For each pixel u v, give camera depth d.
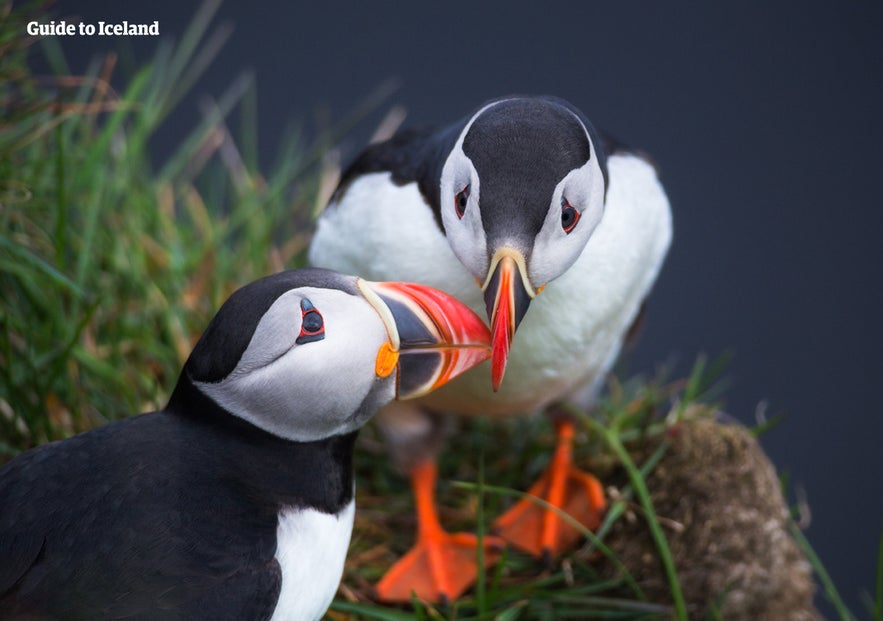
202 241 12.17
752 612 9.43
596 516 9.87
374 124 18.33
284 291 7.03
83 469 7.01
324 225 9.16
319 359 6.99
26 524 6.79
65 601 6.58
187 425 7.27
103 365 10.17
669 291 17.66
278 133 17.83
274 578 6.86
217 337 7.08
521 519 9.97
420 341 7.33
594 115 19.09
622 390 11.20
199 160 13.22
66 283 9.38
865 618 14.94
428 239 8.14
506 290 7.07
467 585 9.55
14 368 9.86
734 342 17.09
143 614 6.60
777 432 16.55
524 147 7.24
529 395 8.96
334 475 7.38
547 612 9.25
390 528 10.20
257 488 7.11
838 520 15.79
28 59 15.08
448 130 8.22
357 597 9.36
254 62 18.80
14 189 10.21
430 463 9.76
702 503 9.61
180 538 6.79
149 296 11.18
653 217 8.90
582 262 8.31
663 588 9.49
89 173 11.05
